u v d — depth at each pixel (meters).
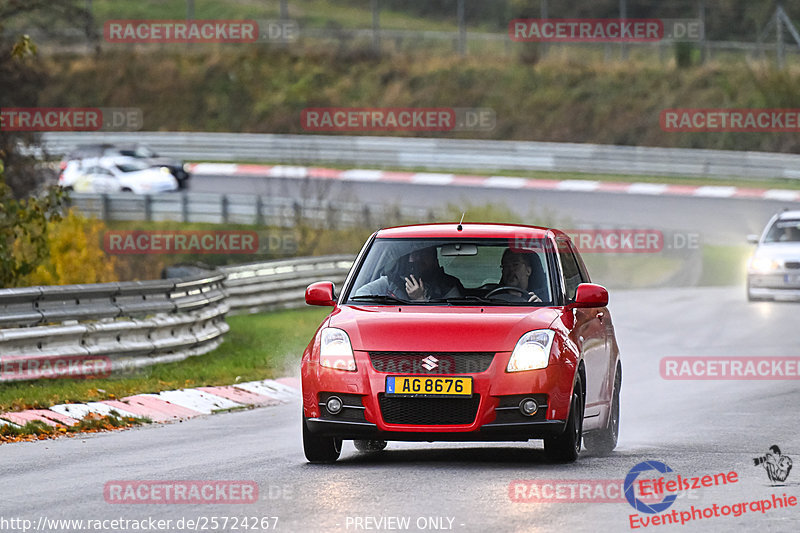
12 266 67.19
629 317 81.88
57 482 28.95
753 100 183.75
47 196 69.25
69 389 46.53
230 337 70.00
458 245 33.69
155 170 150.00
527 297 32.53
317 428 30.64
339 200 130.62
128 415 42.91
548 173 164.62
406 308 32.03
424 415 29.95
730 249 122.00
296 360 61.03
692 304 88.50
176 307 58.88
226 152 181.25
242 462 31.91
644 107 188.88
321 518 23.67
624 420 43.12
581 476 28.61
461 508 24.52
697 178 157.00
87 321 55.12
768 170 152.88
